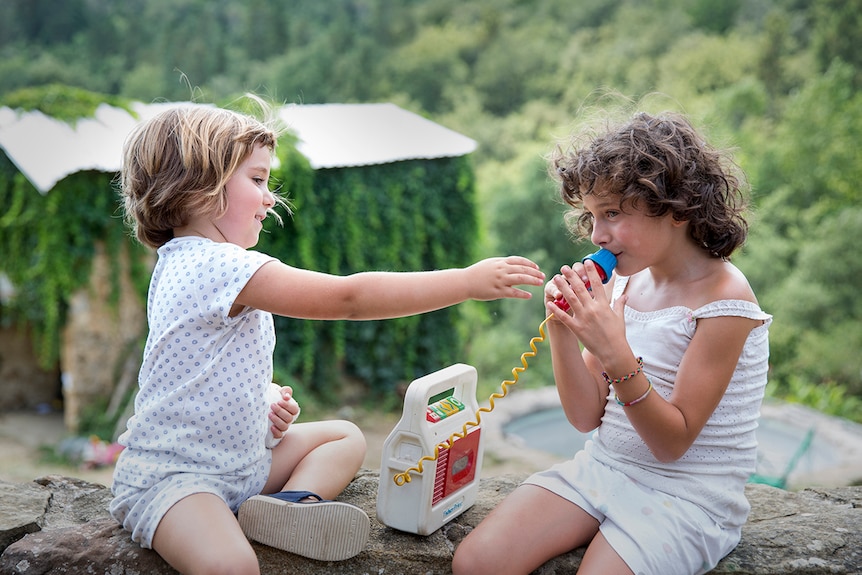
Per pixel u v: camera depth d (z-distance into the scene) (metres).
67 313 7.38
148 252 7.41
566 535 1.71
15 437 7.88
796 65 20.89
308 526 1.69
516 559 1.67
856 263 16.08
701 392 1.66
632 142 1.66
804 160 18.56
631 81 22.31
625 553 1.62
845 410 12.59
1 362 8.52
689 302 1.73
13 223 7.13
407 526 1.80
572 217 2.01
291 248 7.73
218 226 1.78
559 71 23.45
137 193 1.77
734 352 1.67
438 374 1.82
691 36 22.48
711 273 1.75
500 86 23.81
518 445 6.59
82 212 7.05
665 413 1.62
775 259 16.81
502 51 24.06
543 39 24.20
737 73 21.33
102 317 7.40
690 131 1.74
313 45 25.17
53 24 24.19
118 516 1.75
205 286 1.66
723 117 19.00
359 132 8.63
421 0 25.84
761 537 1.87
